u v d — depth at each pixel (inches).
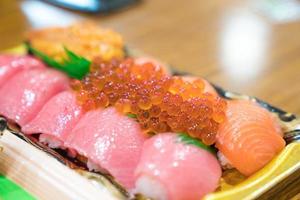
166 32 21.0
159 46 19.8
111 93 12.6
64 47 14.6
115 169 11.5
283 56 19.1
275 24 21.6
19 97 13.8
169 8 23.5
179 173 10.9
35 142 13.0
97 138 11.8
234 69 18.2
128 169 11.6
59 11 22.9
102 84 12.7
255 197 10.9
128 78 12.8
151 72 13.1
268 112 12.8
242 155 11.6
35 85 13.8
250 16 22.4
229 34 20.7
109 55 15.2
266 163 11.7
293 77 17.7
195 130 11.5
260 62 18.7
